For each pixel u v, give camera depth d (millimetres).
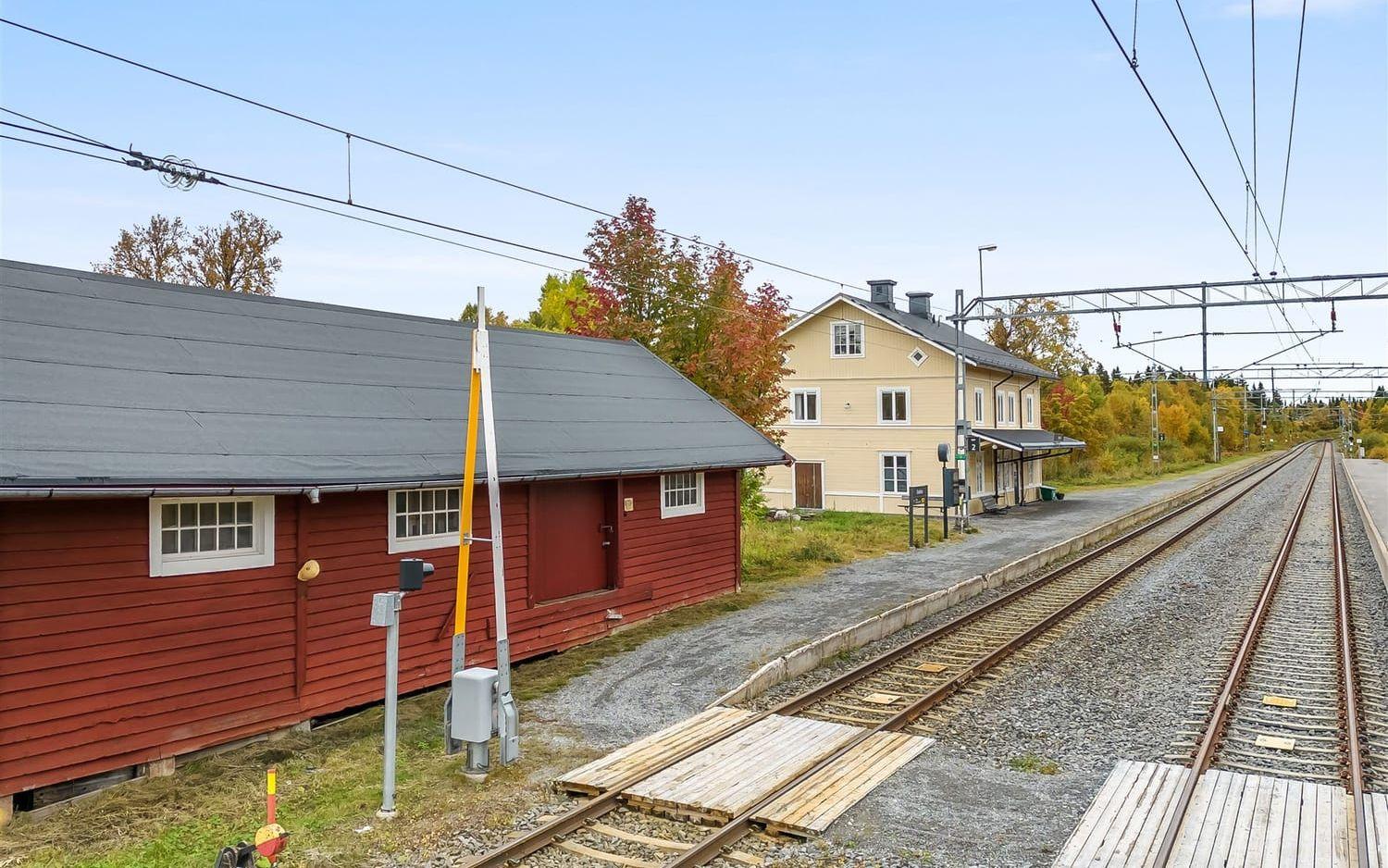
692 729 9898
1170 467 66875
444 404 13062
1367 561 21984
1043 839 7363
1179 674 12273
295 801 8273
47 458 7980
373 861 7098
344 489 9867
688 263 23438
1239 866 6711
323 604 10414
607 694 11547
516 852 7066
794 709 10719
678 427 17156
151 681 8852
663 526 16203
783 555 22562
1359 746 9281
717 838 7160
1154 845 7094
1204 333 22828
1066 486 52156
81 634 8359
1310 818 7488
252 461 9422
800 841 7414
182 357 10719
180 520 9188
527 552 13180
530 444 13250
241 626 9609
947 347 33906
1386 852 6875
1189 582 19188
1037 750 9430
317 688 10328
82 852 7293
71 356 9633
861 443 36188
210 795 8398
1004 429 39406
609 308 23234
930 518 32219
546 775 8836
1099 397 72688
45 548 8148
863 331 36094
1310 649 13414
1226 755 9227
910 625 15547
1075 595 17844
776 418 24672
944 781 8594
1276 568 20094
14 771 7875
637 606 15414
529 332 17781
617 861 7023
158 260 36625
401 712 10906
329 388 11852
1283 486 48688
